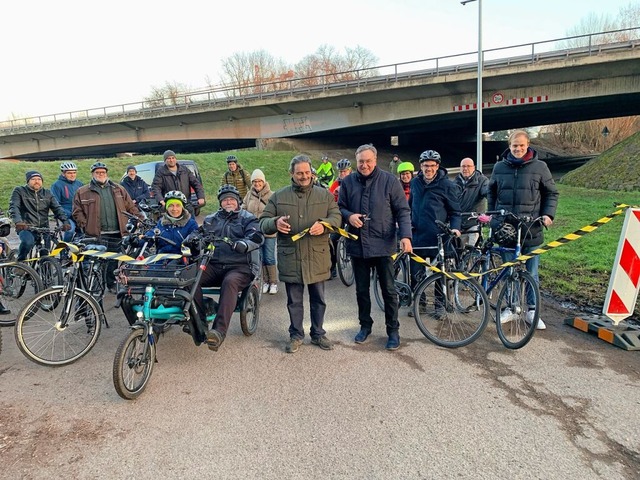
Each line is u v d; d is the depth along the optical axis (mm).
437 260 4621
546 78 24125
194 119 35250
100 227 5941
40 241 6082
